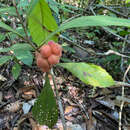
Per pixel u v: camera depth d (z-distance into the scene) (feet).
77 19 0.42
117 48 1.33
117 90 1.07
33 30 0.51
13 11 0.59
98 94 1.02
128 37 1.32
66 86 1.04
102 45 1.46
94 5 1.44
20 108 0.87
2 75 1.02
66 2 1.68
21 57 0.73
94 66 0.37
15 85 0.99
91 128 0.83
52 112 0.49
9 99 0.91
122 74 1.10
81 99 0.98
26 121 0.81
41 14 0.49
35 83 1.01
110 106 0.95
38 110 0.49
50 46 0.42
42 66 0.43
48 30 0.52
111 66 1.16
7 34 0.85
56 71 1.11
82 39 1.50
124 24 0.38
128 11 1.43
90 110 0.92
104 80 0.35
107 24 0.38
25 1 0.72
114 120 0.88
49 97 0.47
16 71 0.80
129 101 0.97
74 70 0.37
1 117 0.82
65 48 1.13
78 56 1.27
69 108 0.92
